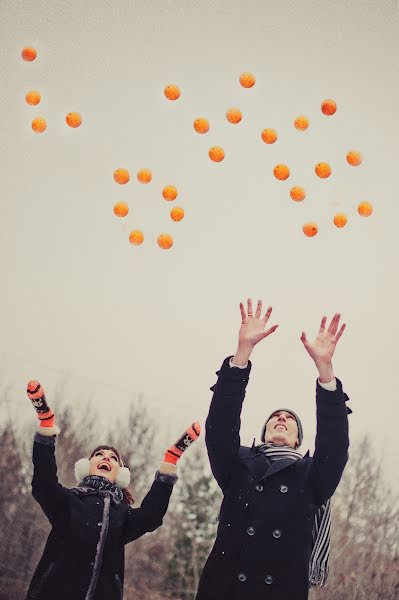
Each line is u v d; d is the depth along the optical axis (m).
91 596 3.43
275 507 3.53
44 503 3.56
